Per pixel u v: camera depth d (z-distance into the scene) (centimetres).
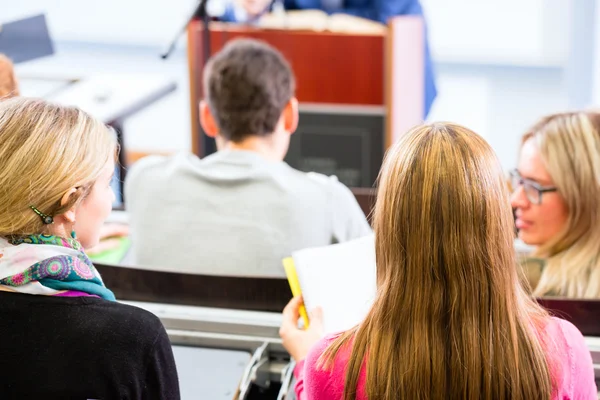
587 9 530
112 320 109
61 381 106
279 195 177
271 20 357
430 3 582
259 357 130
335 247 132
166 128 564
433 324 102
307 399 112
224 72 190
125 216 211
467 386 102
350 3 387
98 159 112
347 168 341
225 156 182
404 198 100
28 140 107
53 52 272
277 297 135
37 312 108
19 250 108
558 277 158
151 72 603
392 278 104
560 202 167
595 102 532
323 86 331
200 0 310
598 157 163
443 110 559
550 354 106
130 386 108
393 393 104
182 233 180
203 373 128
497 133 536
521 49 579
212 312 135
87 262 114
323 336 120
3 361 107
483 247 100
